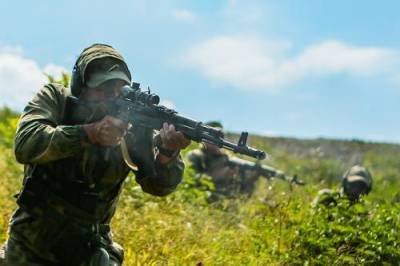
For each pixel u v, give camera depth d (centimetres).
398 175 2728
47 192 490
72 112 479
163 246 812
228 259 828
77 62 486
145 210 961
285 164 2425
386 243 877
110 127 448
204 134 465
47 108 483
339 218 922
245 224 1042
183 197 1088
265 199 1112
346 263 855
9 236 504
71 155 462
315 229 895
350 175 1084
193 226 944
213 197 1245
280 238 894
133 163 496
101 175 492
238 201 1163
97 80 475
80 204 493
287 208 962
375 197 1161
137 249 801
